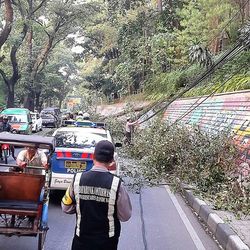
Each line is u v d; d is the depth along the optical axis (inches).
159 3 1537.9
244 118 618.8
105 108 2181.3
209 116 811.4
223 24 1067.3
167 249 285.4
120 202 159.8
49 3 2011.6
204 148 494.0
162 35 1331.2
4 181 252.5
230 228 302.7
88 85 2436.0
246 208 356.2
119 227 163.5
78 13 2041.1
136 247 288.0
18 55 2241.6
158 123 777.6
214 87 908.6
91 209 159.5
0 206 249.1
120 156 762.8
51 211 381.4
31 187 253.3
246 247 263.4
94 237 158.1
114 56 2249.0
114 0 1755.7
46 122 1900.8
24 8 1808.6
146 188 498.0
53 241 297.6
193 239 308.5
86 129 456.4
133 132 932.0
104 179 161.0
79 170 395.2
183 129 594.2
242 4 1011.9
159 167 558.3
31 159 318.0
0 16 1849.2
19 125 1132.5
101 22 2210.9
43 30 1807.3
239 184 396.5
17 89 2267.5
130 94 1892.2
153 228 335.6
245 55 894.4
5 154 615.8
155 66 1481.3
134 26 1652.3
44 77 2578.7
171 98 1228.5
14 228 248.5
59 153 394.3
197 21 1157.1
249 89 695.1
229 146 487.5
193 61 1018.1
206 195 417.4
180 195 464.1
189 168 494.0
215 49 1108.5
